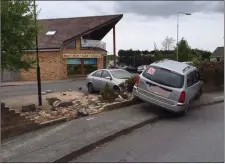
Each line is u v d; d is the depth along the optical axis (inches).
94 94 644.7
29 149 256.2
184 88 406.9
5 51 404.5
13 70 450.9
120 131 322.3
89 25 1337.4
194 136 323.6
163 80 416.8
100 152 266.4
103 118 378.9
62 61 1233.4
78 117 388.5
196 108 502.3
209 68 727.1
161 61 482.9
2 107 285.0
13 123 296.5
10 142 276.2
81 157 253.0
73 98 573.3
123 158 250.2
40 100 493.4
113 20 1371.8
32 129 316.8
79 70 1315.2
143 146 285.1
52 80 1171.9
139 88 433.7
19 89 818.8
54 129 323.3
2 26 385.7
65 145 267.7
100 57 1379.2
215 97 605.6
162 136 322.3
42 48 1208.2
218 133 337.1
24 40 422.9
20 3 412.5
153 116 401.1
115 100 478.3
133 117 390.9
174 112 410.0
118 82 575.8
